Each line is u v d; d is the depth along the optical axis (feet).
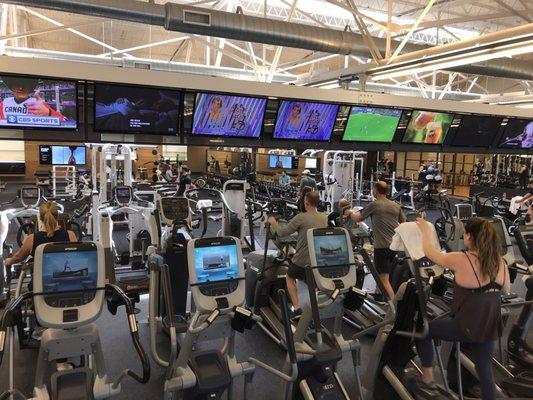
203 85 17.34
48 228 11.92
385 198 14.99
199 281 8.76
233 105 18.13
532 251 13.62
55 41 44.47
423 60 17.08
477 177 53.42
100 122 16.19
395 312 9.70
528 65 27.20
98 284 7.99
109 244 17.69
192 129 17.81
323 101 19.75
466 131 23.91
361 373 11.41
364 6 31.68
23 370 11.05
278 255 14.48
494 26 35.35
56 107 15.44
